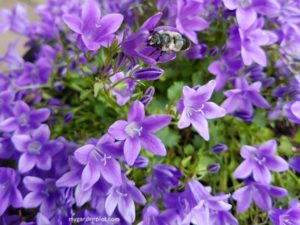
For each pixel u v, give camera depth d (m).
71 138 0.17
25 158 0.14
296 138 0.17
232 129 0.18
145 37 0.12
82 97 0.16
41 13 0.19
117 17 0.13
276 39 0.16
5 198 0.14
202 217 0.13
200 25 0.16
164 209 0.16
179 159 0.17
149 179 0.15
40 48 0.20
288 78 0.17
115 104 0.15
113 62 0.13
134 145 0.12
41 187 0.14
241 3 0.15
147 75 0.13
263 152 0.14
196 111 0.13
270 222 0.16
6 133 0.16
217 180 0.16
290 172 0.16
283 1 0.17
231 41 0.16
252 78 0.17
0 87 0.18
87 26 0.13
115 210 0.14
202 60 0.18
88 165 0.12
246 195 0.15
